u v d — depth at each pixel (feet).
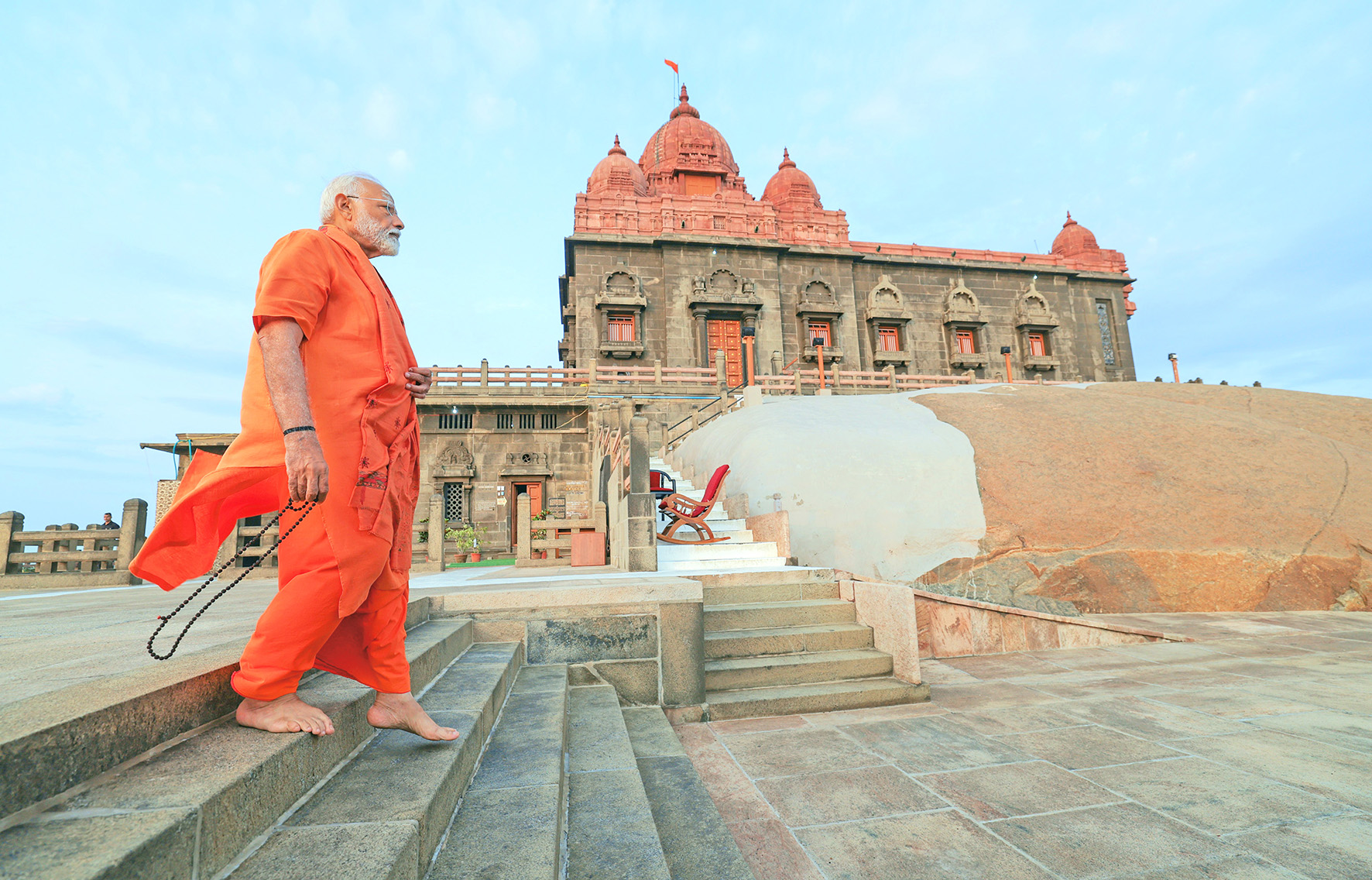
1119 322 101.81
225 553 34.68
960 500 31.01
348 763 5.57
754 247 85.76
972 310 95.45
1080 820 8.31
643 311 83.10
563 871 5.75
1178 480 32.50
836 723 12.98
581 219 85.20
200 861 3.32
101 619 10.69
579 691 12.64
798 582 19.01
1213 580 28.27
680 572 20.54
